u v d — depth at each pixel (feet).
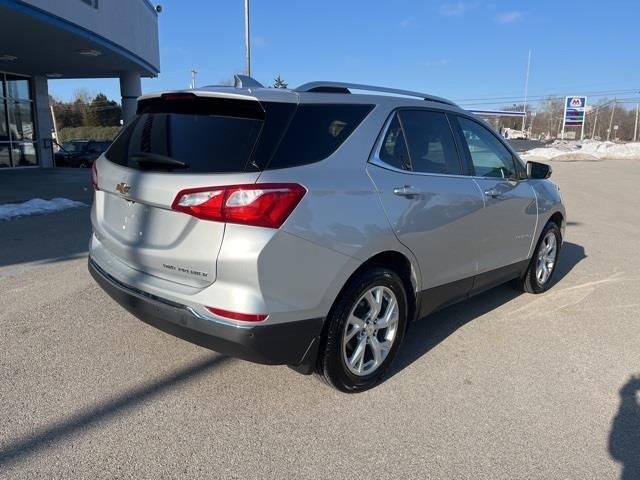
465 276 13.67
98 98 285.64
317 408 10.54
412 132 12.26
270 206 8.92
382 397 11.12
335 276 9.87
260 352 9.23
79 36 44.34
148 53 63.52
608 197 49.93
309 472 8.70
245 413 10.25
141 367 11.84
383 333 11.64
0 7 35.09
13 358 12.05
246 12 65.87
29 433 9.34
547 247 18.33
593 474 8.95
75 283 17.44
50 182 49.83
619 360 13.33
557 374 12.47
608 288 19.27
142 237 10.25
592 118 398.42
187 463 8.76
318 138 10.15
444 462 9.11
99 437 9.32
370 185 10.66
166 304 9.69
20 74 65.67
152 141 10.59
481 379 12.09
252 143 9.37
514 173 15.96
